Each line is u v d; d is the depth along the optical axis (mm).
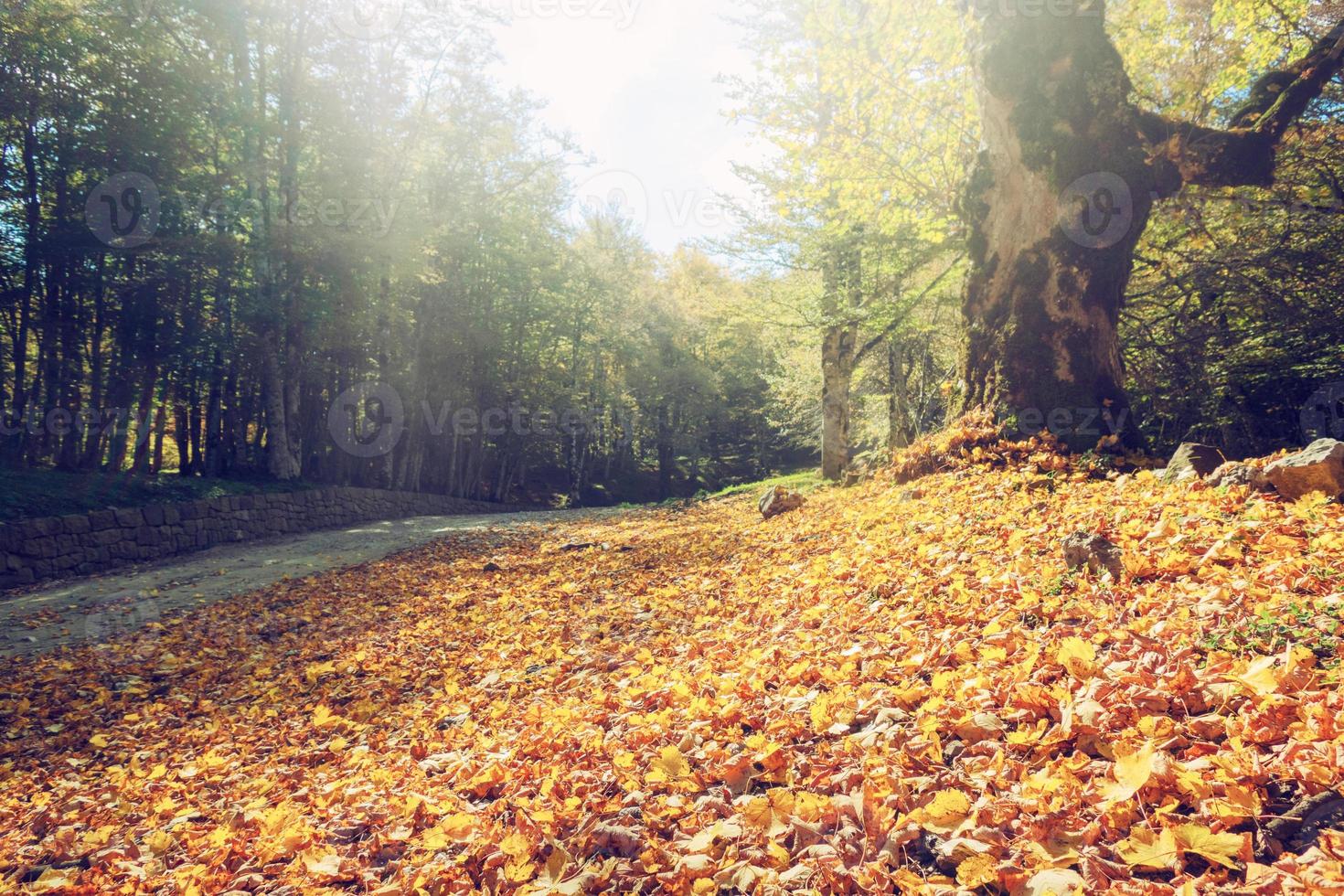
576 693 4793
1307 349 13086
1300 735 2117
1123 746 2248
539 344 39969
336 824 3309
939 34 12164
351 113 23844
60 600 11016
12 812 4371
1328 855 1683
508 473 42469
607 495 49875
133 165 17609
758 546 9141
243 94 21922
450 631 7918
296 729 5434
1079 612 3635
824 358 20375
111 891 3049
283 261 21328
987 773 2387
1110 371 8242
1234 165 8258
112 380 19312
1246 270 13188
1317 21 11930
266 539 18672
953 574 4875
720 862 2291
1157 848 1834
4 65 15602
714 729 3297
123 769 4965
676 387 47875
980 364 8883
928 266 16719
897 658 3689
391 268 24344
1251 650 2758
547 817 2736
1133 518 4957
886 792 2385
